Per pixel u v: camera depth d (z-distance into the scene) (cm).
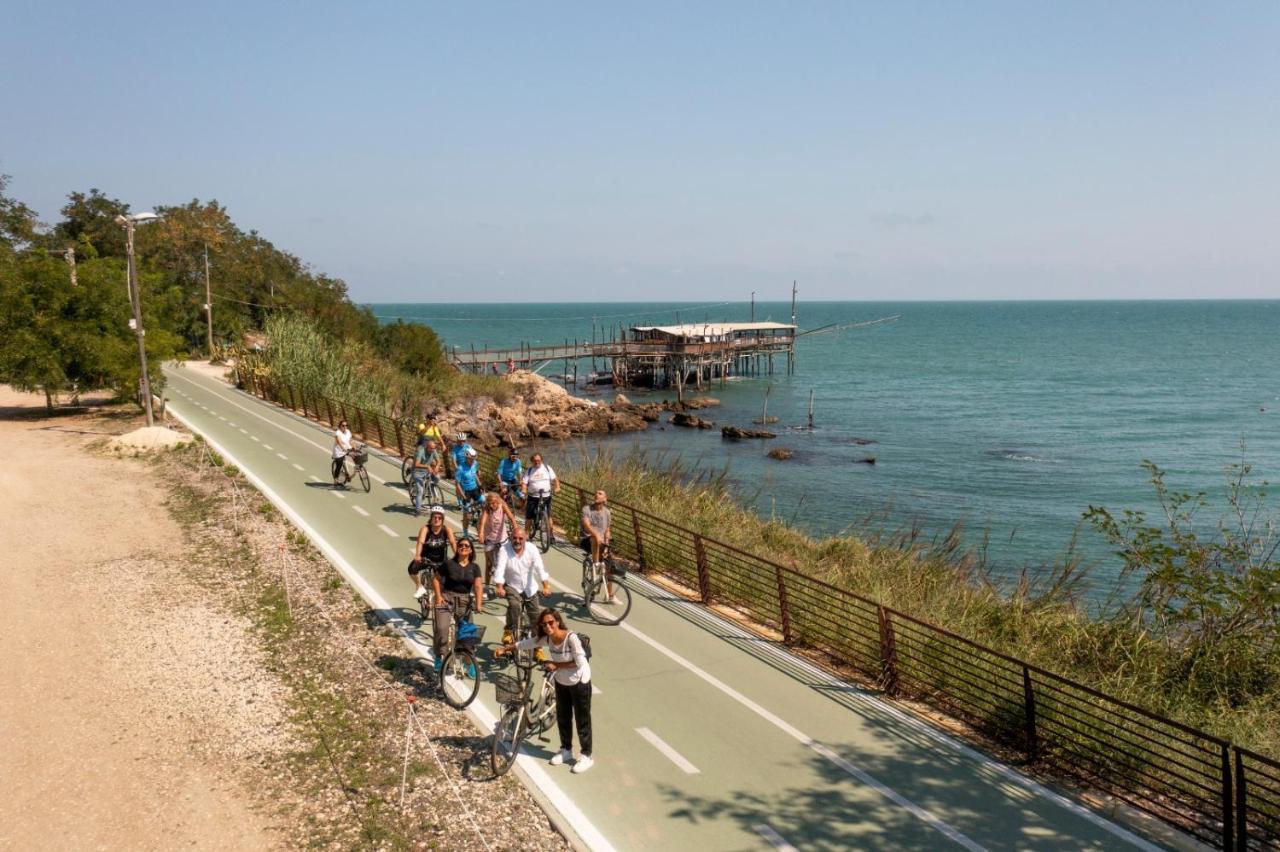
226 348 6831
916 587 1477
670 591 1452
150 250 8438
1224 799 702
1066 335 19038
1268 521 1327
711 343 9038
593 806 766
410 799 778
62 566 1525
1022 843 716
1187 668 1071
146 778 833
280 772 839
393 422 2822
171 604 1329
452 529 1795
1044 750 874
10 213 6606
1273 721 957
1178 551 1190
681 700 1002
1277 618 1066
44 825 753
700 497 2073
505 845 710
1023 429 6019
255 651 1143
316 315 6319
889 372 10588
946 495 3872
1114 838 727
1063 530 3203
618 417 5959
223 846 719
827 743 898
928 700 1020
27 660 1122
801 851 700
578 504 1838
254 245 10219
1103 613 1311
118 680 1059
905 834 727
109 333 3319
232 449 2777
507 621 1035
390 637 1177
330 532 1753
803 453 4981
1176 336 18425
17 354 3108
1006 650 1164
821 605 1198
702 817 749
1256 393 8219
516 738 826
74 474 2325
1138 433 5828
